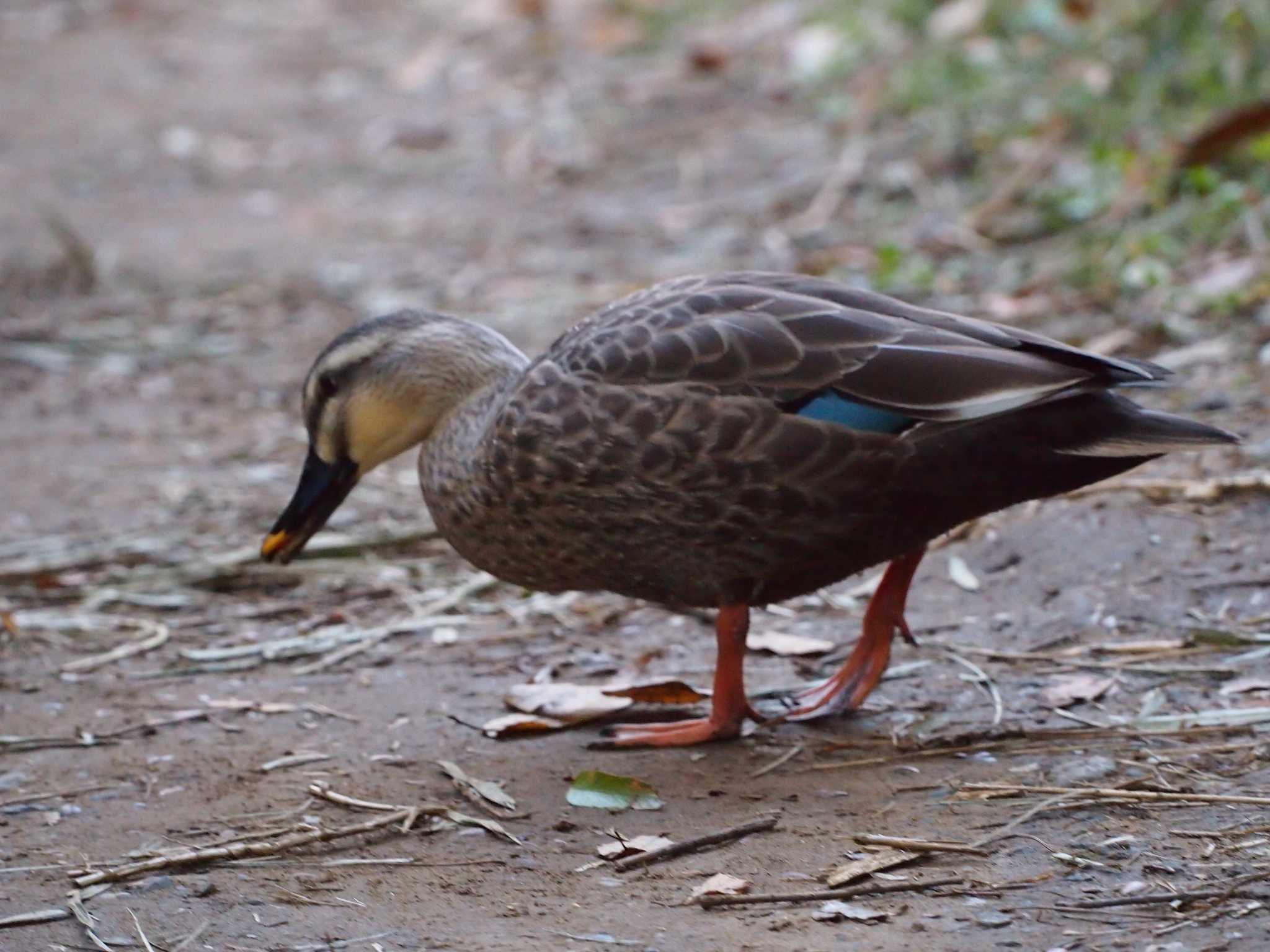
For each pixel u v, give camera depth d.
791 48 22.98
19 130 23.73
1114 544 9.75
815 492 7.41
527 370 8.02
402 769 7.97
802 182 18.47
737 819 7.20
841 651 9.09
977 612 9.30
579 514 7.70
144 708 8.86
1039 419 7.28
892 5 22.17
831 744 7.89
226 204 20.39
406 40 27.75
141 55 27.69
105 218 19.84
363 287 17.02
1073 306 13.88
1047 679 8.41
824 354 7.38
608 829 7.22
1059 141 17.31
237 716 8.73
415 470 12.55
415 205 19.94
